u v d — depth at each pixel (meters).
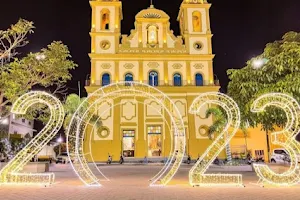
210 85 37.66
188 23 40.22
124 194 9.65
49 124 12.64
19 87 16.23
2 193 9.95
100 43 38.44
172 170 12.41
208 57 38.81
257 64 14.01
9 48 16.27
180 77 38.38
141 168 25.09
